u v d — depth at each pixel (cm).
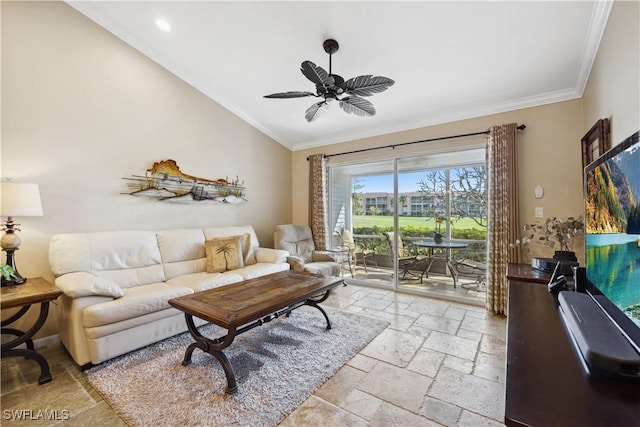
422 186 405
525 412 64
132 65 310
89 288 210
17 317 220
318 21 244
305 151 513
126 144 306
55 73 258
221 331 273
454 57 265
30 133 245
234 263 347
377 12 226
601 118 213
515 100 318
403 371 204
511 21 219
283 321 297
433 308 337
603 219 118
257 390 182
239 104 409
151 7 260
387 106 355
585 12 201
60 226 262
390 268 432
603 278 117
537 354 91
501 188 319
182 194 355
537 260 237
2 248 217
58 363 218
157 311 240
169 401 172
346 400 174
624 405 66
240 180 431
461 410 164
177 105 351
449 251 395
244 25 263
